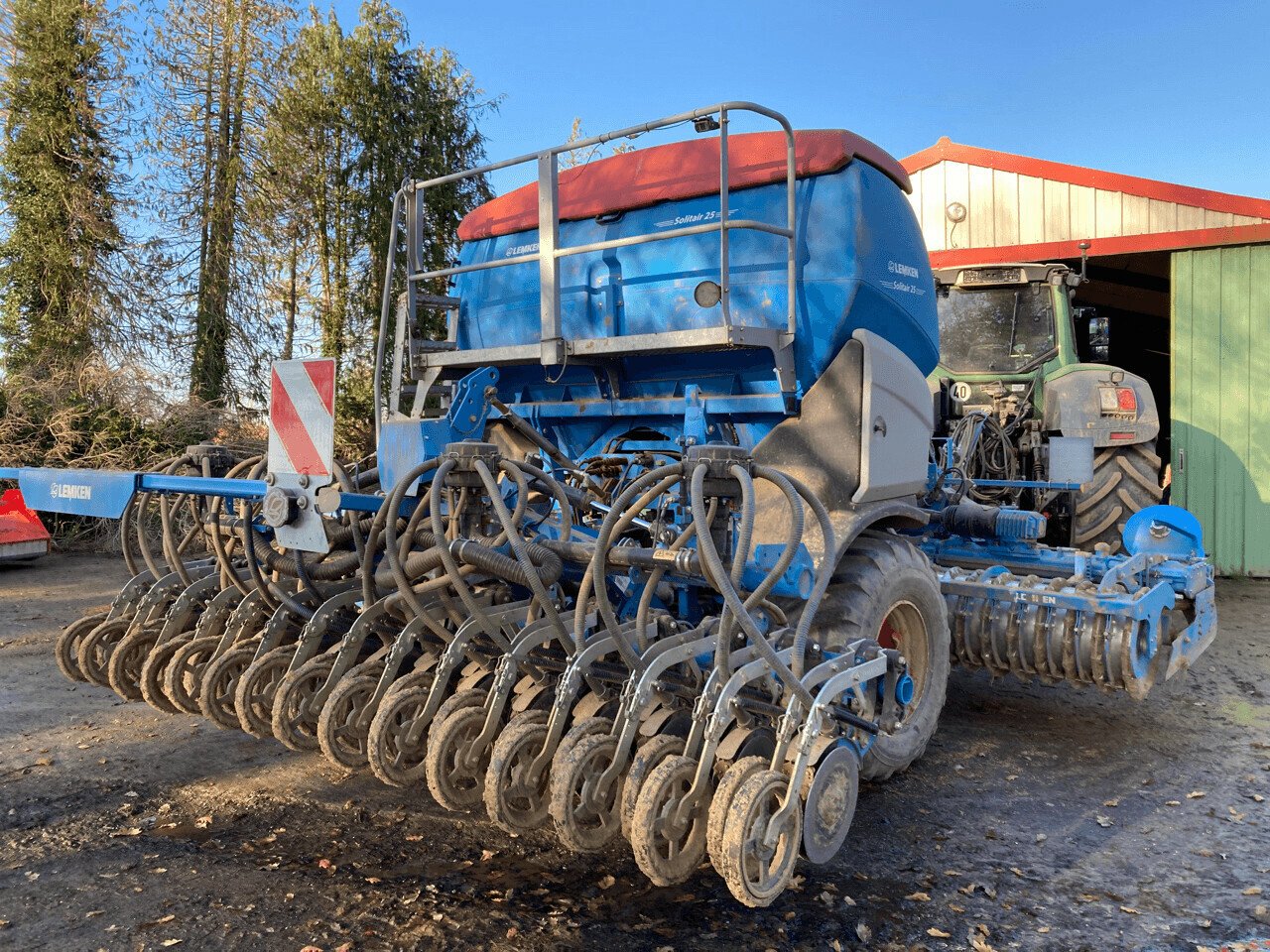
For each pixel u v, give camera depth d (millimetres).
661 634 3123
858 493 3609
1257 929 2723
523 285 4660
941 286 8031
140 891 2854
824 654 2938
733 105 3387
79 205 14172
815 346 3762
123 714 4609
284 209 15781
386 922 2699
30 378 12078
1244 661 5977
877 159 3908
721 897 2889
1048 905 2863
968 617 4477
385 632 3330
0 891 2846
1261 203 9523
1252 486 9594
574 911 2789
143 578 4047
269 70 15914
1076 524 7559
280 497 3062
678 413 4109
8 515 9117
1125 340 16031
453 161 16922
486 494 3158
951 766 4109
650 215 4242
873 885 2990
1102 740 4461
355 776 3803
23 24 14375
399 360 4668
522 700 2934
